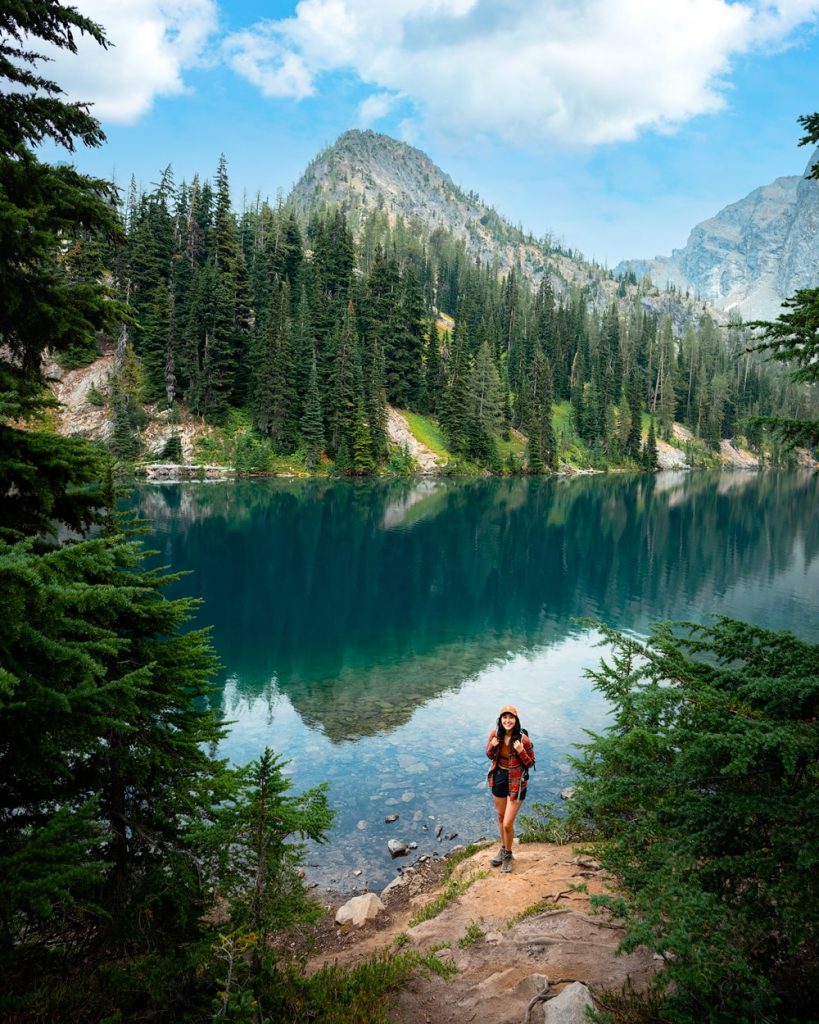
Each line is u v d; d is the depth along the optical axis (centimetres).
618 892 673
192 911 522
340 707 1742
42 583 352
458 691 1873
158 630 566
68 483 534
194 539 4394
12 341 546
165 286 8400
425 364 11519
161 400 8219
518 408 12112
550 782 1348
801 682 405
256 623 2580
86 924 509
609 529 5453
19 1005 392
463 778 1363
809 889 359
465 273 18350
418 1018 520
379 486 8212
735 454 15388
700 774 441
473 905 757
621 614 2853
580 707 1767
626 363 15275
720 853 414
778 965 418
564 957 582
